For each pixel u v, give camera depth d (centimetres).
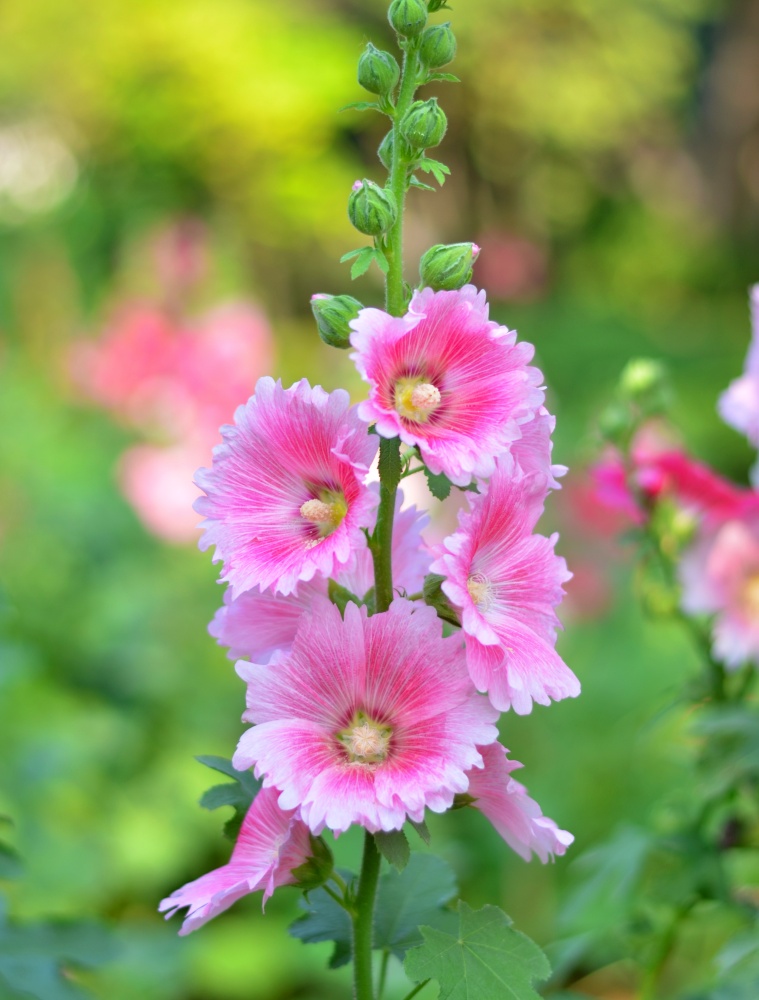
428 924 159
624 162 1630
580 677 506
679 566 263
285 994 407
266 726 135
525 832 146
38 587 521
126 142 941
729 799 251
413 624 136
